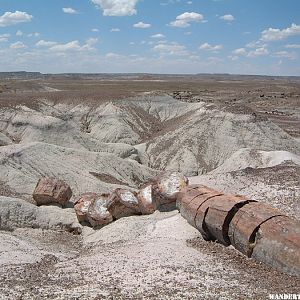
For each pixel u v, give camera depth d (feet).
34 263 56.08
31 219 82.02
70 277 47.42
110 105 238.27
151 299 39.09
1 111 194.90
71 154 132.05
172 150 181.27
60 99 256.52
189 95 337.11
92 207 81.66
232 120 190.19
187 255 54.60
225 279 45.65
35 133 177.58
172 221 70.85
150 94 256.73
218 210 58.80
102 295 40.24
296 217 68.59
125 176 137.90
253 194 82.69
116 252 59.47
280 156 141.18
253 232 53.11
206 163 174.19
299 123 260.01
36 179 110.52
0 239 66.74
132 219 77.20
